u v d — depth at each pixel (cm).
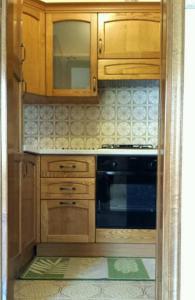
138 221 295
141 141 352
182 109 137
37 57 319
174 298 139
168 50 137
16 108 189
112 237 294
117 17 323
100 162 296
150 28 323
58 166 295
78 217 296
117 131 353
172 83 137
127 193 296
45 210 295
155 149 301
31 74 312
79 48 328
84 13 323
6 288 144
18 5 192
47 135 354
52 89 324
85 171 296
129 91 353
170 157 138
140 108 352
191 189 139
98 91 342
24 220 250
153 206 295
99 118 353
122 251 295
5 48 141
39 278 238
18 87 201
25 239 255
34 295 208
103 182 296
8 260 147
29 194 267
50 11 323
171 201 139
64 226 296
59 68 329
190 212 139
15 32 177
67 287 221
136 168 296
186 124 138
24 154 244
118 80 329
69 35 327
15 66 177
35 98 323
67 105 354
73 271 254
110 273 250
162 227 144
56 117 354
